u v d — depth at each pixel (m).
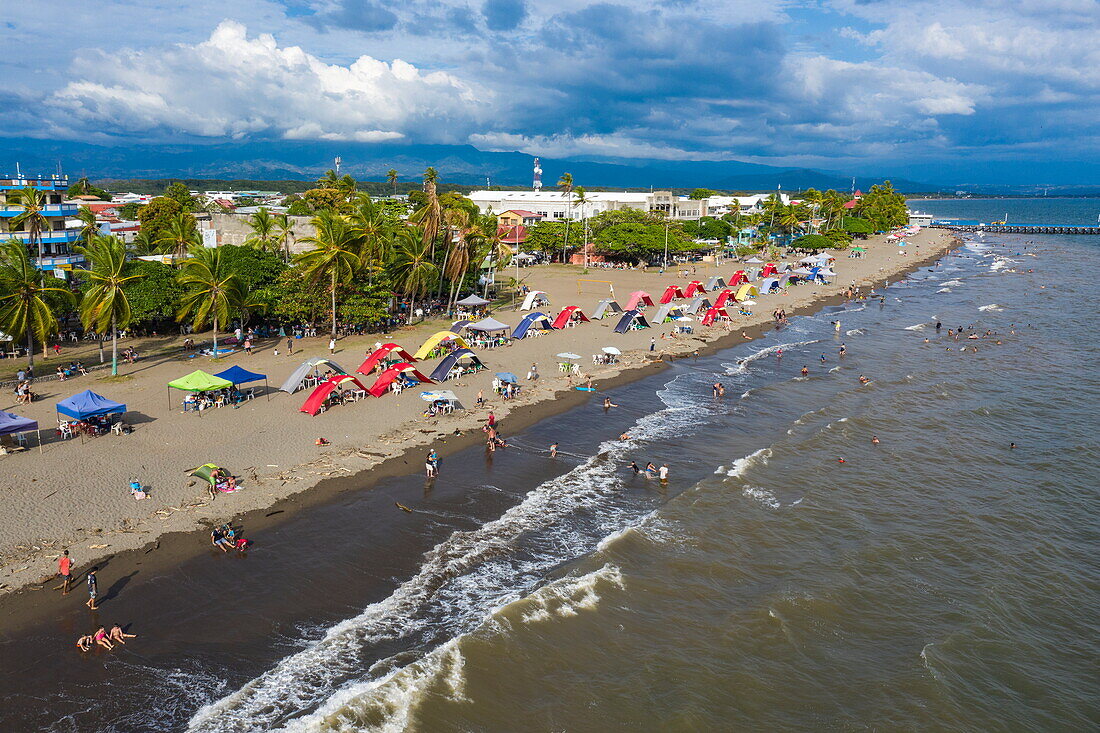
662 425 56.91
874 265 174.25
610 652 29.72
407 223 110.25
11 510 36.91
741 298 115.25
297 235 116.75
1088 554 39.06
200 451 46.09
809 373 74.38
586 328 92.25
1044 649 31.22
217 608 30.70
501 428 54.38
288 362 69.06
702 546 38.31
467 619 31.20
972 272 166.25
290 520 38.47
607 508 42.19
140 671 26.78
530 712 26.22
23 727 23.86
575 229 166.25
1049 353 84.31
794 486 46.22
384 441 49.84
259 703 25.58
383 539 37.16
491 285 118.69
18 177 103.31
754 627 31.78
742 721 26.41
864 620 32.69
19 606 29.66
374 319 82.31
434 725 25.16
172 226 107.81
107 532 35.53
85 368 65.19
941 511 43.56
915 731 26.02
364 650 28.73
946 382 71.19
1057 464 50.81
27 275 59.69
